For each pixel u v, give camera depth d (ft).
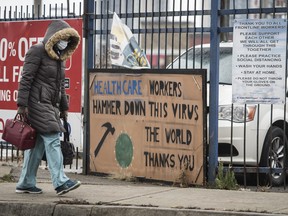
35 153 28.19
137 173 32.81
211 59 30.94
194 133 30.91
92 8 34.65
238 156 32.09
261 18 30.83
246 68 29.99
